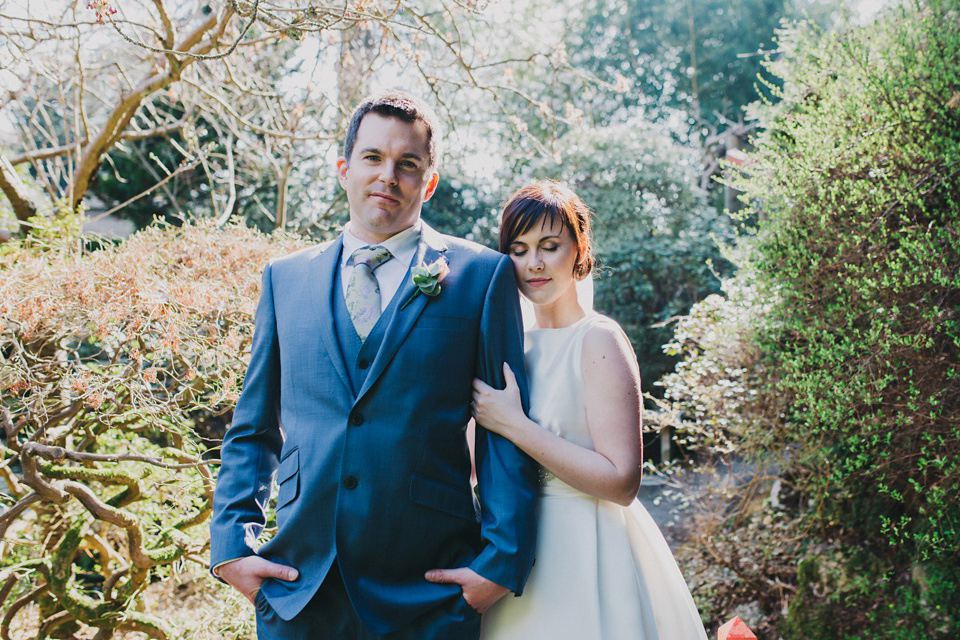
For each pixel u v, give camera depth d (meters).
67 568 2.52
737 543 4.29
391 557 1.61
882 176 3.45
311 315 1.74
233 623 2.74
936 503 3.13
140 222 8.60
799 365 3.54
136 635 3.08
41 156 4.06
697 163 13.45
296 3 3.14
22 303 2.23
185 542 2.63
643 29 16.20
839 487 3.92
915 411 3.13
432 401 1.66
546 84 12.01
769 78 15.23
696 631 1.90
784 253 3.83
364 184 1.74
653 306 9.63
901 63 3.56
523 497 1.68
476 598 1.62
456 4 3.30
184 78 3.83
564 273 1.89
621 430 1.77
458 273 1.78
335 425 1.65
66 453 2.25
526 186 1.97
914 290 3.24
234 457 1.80
